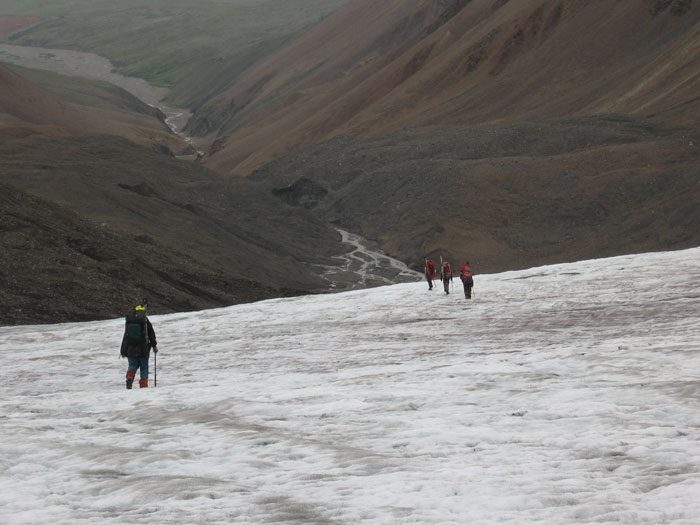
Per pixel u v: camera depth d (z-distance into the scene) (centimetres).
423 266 8375
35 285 3603
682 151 9419
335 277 7912
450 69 15850
